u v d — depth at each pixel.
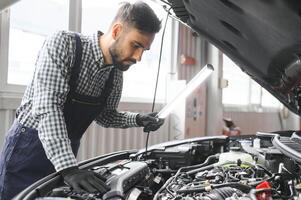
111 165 1.31
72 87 1.33
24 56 2.30
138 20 1.17
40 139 1.18
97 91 1.44
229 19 1.07
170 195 1.08
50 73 1.21
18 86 2.25
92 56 1.33
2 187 1.34
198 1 1.04
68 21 2.55
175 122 3.56
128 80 3.21
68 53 1.28
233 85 5.19
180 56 3.81
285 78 1.35
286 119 6.44
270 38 1.07
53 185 1.08
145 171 1.31
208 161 1.55
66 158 1.09
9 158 1.33
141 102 3.29
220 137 1.86
